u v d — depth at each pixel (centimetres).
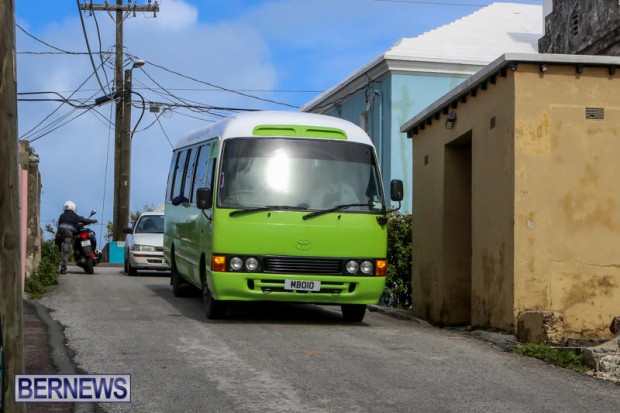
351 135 1296
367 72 2356
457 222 1465
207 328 1167
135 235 2316
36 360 892
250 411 704
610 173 1182
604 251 1175
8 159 539
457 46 2377
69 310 1344
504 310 1185
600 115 1181
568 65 1178
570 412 728
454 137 1412
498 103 1223
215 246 1212
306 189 1246
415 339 1127
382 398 758
